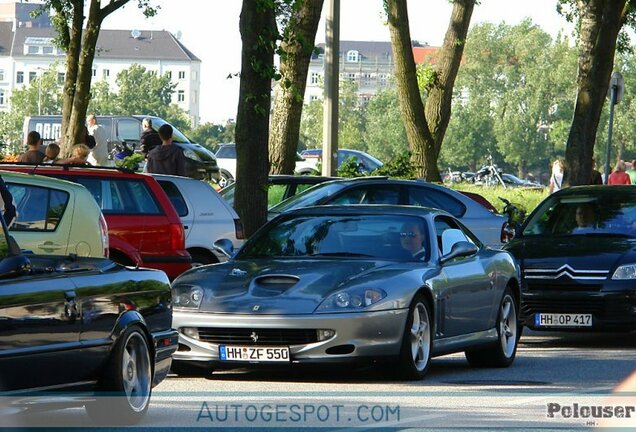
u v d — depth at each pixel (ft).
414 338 72.90
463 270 79.25
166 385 69.92
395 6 190.39
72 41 176.04
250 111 119.24
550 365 84.53
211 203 113.70
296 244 78.69
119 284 55.21
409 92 193.26
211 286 72.23
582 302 96.17
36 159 141.28
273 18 118.32
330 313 69.62
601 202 106.93
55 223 81.56
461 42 198.18
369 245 77.87
